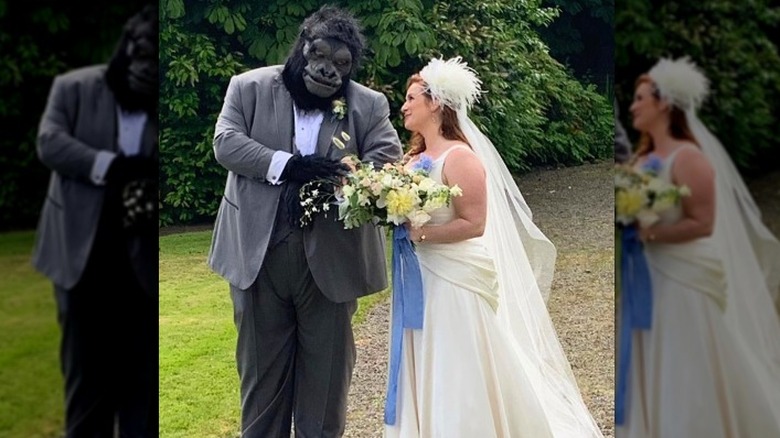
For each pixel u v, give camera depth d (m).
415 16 6.32
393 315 3.94
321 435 4.34
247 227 4.18
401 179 3.75
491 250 4.09
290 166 4.10
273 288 4.23
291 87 4.27
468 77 3.99
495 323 3.84
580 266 6.25
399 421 3.93
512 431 3.85
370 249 4.29
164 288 6.23
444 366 3.77
